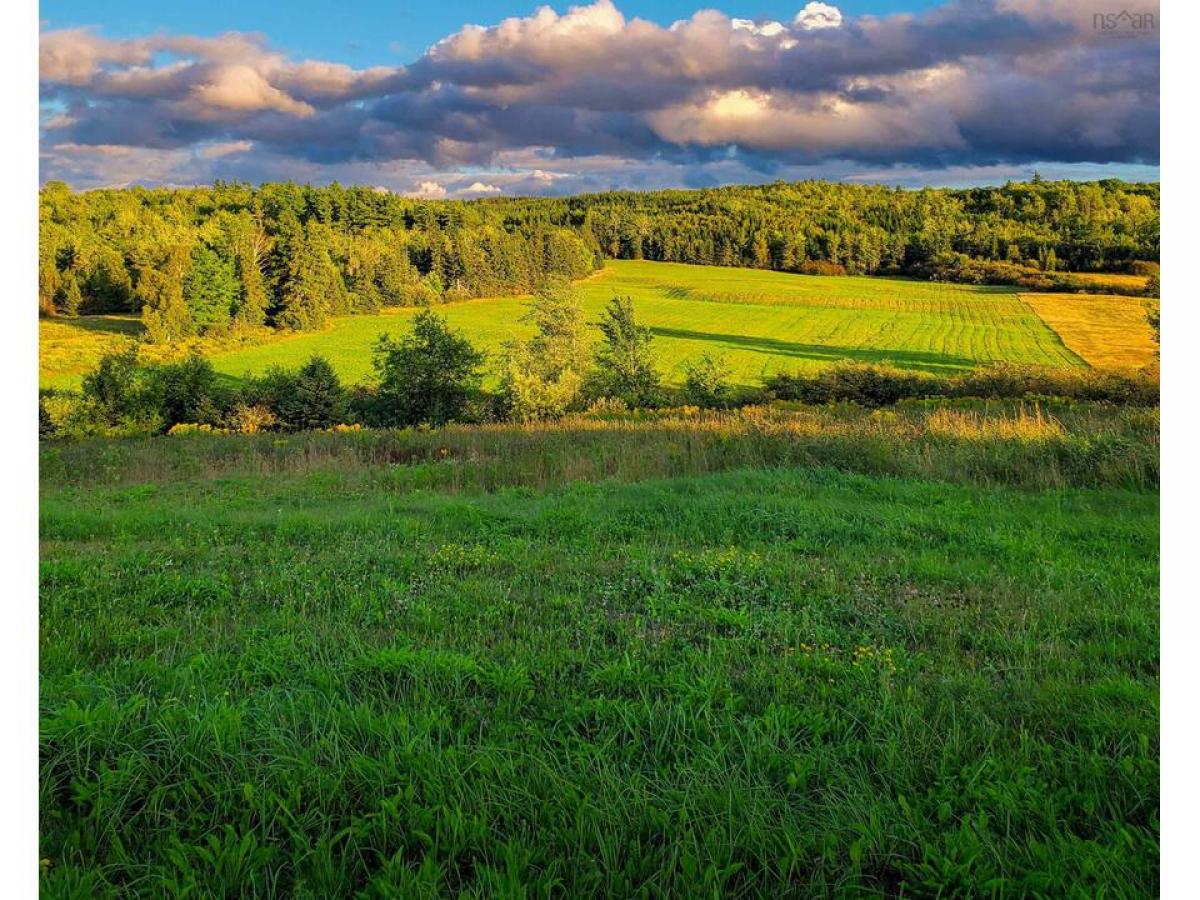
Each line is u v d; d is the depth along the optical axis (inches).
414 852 113.4
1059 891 102.3
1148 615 200.4
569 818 116.7
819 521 318.3
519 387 1375.5
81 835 116.3
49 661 174.4
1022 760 130.7
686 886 103.0
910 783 126.9
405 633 193.9
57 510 387.2
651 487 417.4
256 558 279.9
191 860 110.8
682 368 2308.1
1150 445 436.5
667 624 203.0
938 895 101.8
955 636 192.9
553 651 180.2
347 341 2775.6
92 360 2223.2
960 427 545.3
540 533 312.2
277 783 123.9
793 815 116.6
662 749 136.9
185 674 161.9
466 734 140.4
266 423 1392.7
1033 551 271.1
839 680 165.0
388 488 481.1
